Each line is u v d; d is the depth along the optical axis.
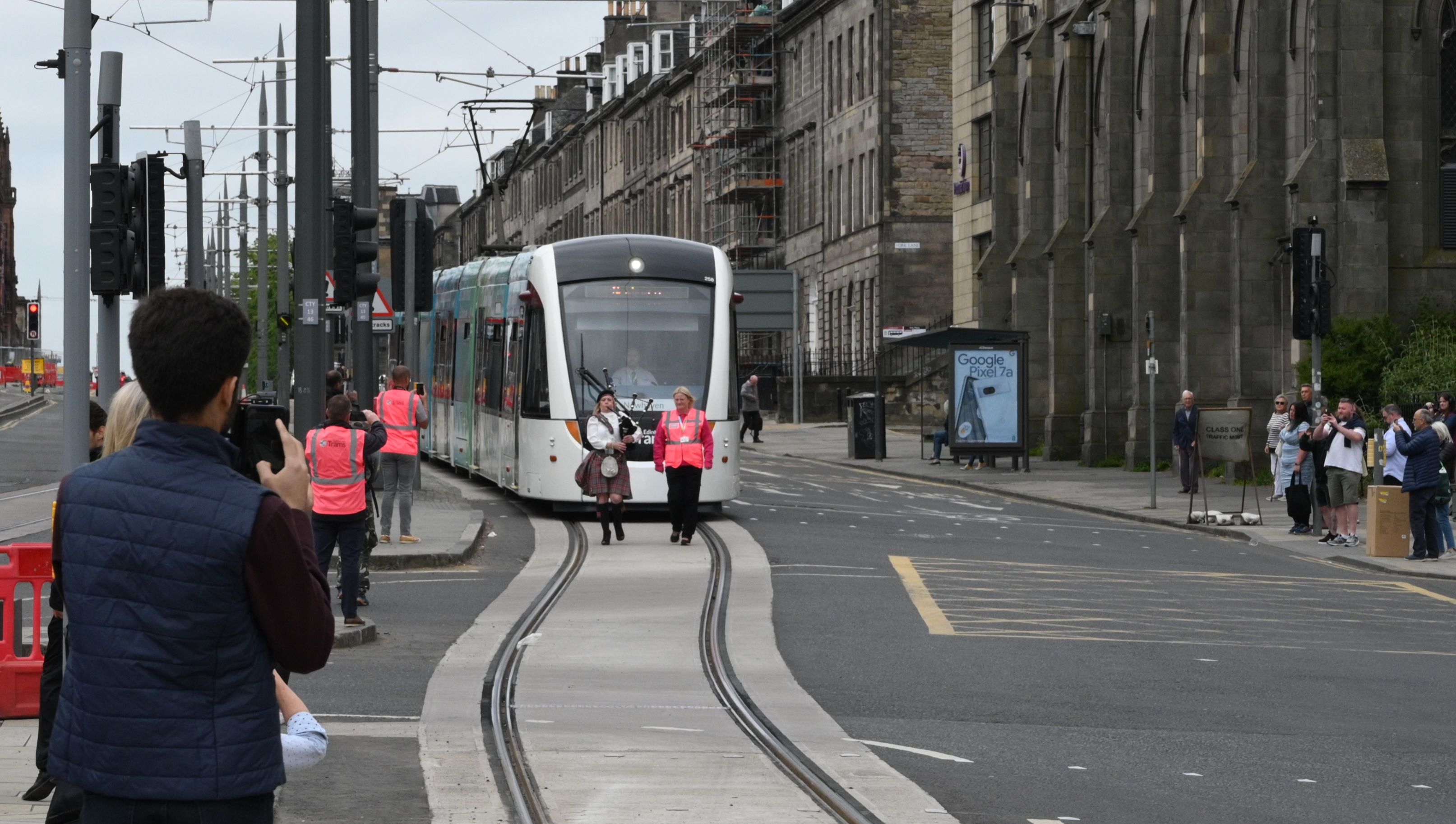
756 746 19.81
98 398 30.62
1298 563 45.78
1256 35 75.81
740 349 159.62
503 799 16.78
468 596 34.69
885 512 58.28
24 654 22.16
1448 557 46.41
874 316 132.12
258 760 8.40
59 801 13.27
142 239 30.11
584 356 52.41
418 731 20.47
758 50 155.75
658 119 186.88
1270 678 25.91
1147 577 40.09
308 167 36.94
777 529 49.66
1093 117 92.62
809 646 28.25
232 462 8.71
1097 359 88.38
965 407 82.56
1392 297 72.38
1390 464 48.06
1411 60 72.12
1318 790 17.98
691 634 29.30
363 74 50.00
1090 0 92.06
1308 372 69.25
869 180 133.38
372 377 52.62
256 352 137.62
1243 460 55.38
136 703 8.23
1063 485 73.62
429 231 53.50
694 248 54.66
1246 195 76.19
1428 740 21.19
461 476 73.25
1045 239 97.62
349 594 28.97
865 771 18.38
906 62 129.75
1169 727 21.70
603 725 21.12
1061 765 19.12
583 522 51.41
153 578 8.27
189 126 48.41
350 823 15.62
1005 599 34.84
